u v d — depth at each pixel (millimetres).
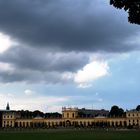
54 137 116500
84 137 115750
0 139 103625
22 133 157125
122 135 128625
